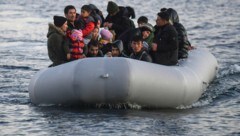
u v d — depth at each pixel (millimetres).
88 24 35531
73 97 30859
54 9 97250
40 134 27312
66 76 30891
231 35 66812
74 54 33094
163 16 33500
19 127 28531
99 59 30984
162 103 31469
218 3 112000
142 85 30516
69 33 33281
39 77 32406
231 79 41844
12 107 32344
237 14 92125
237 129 28578
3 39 61500
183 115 30844
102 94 30422
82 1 116375
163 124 28812
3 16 84250
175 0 118875
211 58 40438
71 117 29734
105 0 120250
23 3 106000
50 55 33438
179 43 36500
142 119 29500
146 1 117250
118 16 37656
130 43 34344
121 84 30156
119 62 30625
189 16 89312
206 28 73438
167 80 31312
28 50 54500
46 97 31781
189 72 33688
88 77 30422
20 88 37750
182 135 27250
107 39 34875
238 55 52938
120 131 27469
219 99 35438
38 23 76438
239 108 32969
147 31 35094
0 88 37688
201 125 29062
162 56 33625
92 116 29812
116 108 31203
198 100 34812
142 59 32344
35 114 30609
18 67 45812
